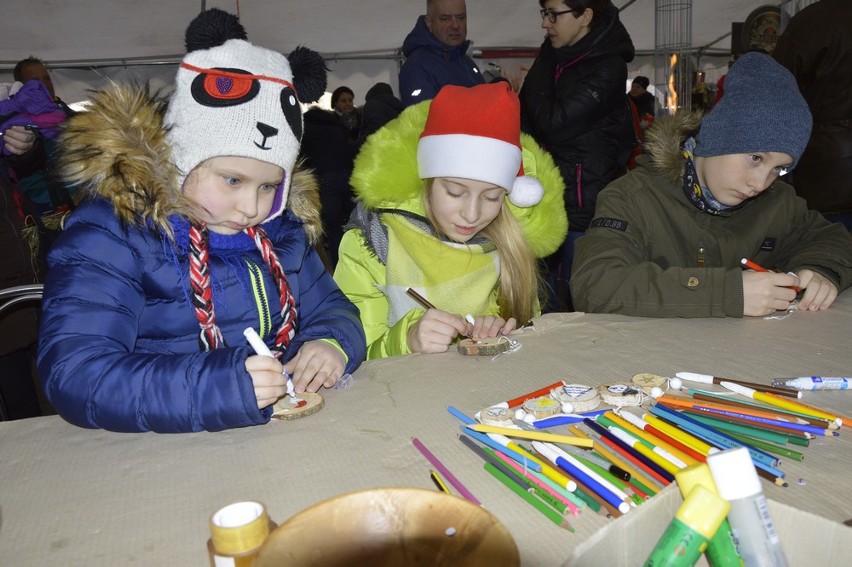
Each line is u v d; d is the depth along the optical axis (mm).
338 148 4340
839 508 696
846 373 1086
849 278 1514
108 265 1112
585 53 2619
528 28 6398
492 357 1230
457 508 535
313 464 854
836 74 2311
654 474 781
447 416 981
